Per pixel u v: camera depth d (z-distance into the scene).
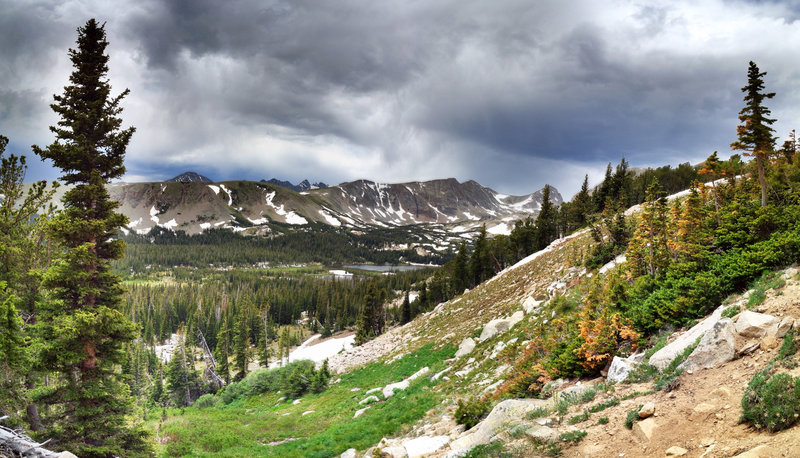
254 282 199.50
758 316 9.44
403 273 190.88
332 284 160.25
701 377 9.05
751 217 16.30
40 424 16.84
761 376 7.50
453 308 52.16
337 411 27.17
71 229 16.69
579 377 13.61
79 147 17.39
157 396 71.06
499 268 85.88
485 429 11.33
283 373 49.16
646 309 13.69
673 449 7.11
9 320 13.91
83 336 16.41
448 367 27.12
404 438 15.53
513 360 20.27
